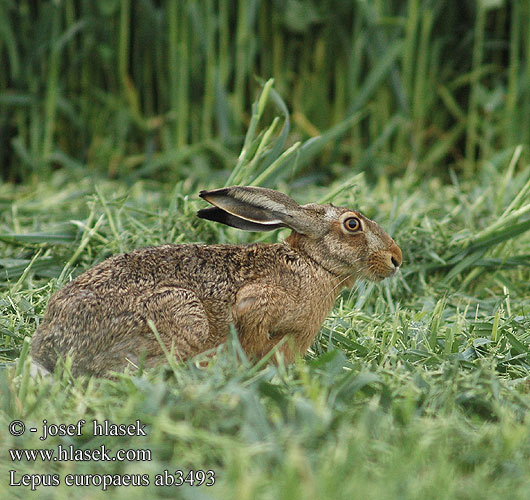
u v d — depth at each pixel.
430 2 18.02
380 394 6.73
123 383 6.75
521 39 18.72
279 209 8.51
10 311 9.25
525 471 5.64
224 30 18.05
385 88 18.53
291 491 4.95
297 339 8.35
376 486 5.18
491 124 18.67
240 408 6.13
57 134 19.31
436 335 8.85
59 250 11.15
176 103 18.25
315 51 18.77
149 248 8.09
